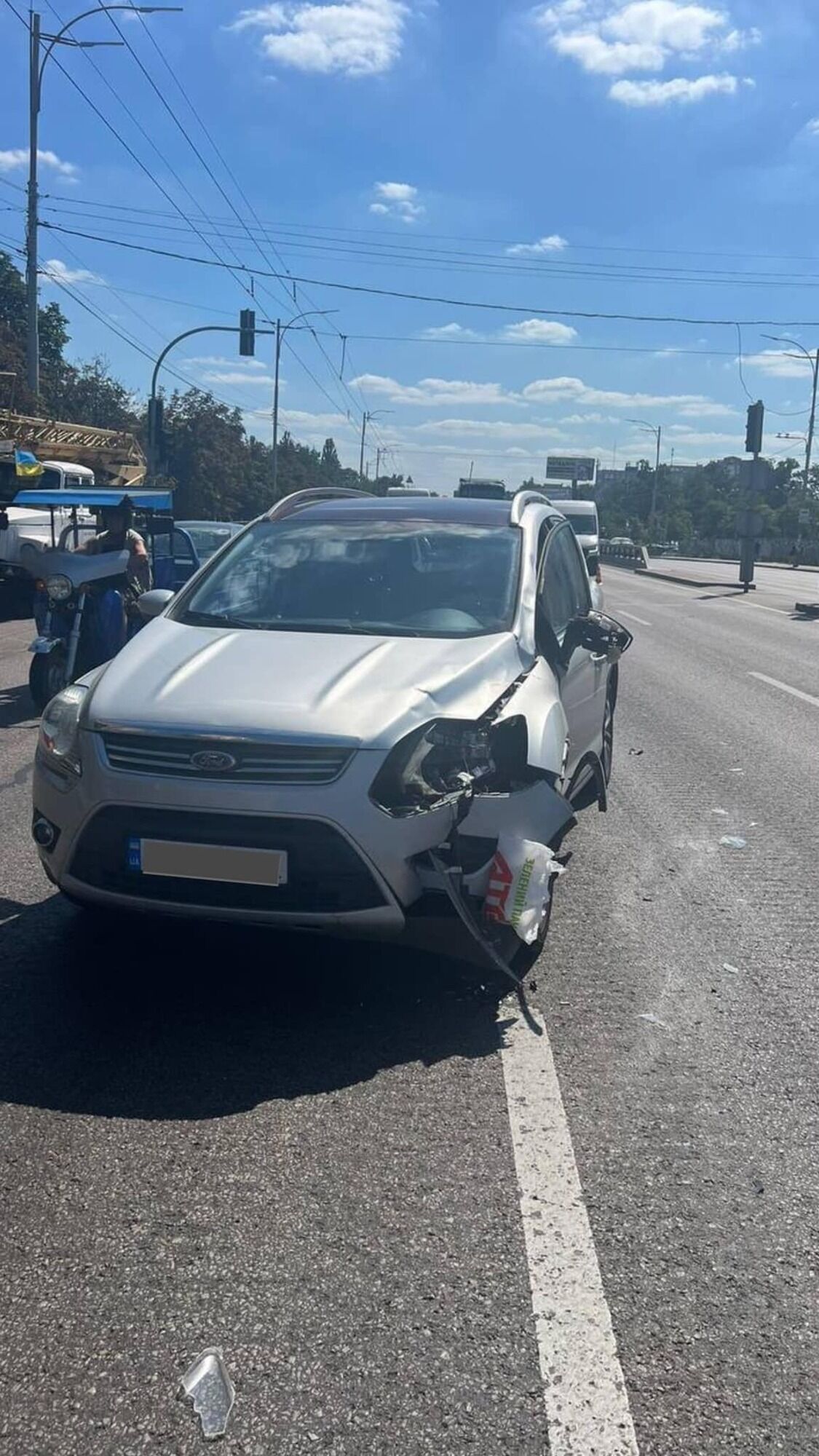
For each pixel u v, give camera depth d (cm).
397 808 417
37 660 999
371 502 661
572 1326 284
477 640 508
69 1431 251
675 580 4062
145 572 957
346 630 526
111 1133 363
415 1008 454
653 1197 338
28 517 1966
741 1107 389
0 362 4050
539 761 449
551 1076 405
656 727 1109
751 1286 300
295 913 414
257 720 423
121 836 427
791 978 499
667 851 690
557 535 666
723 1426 254
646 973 501
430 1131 368
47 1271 301
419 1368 269
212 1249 310
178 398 5766
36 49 2981
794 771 918
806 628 2194
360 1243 314
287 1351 274
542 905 441
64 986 465
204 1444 248
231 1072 401
